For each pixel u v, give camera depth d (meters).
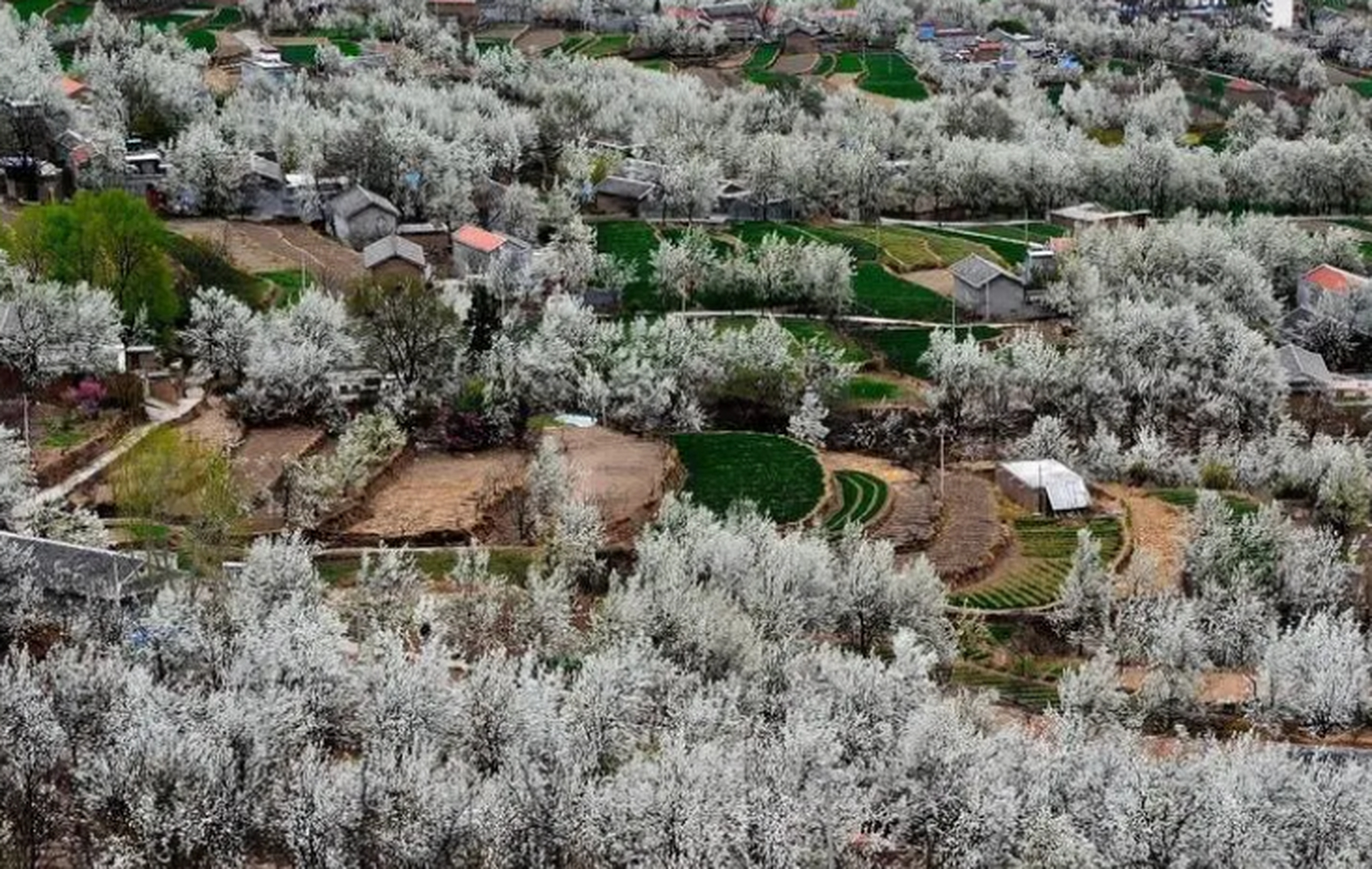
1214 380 182.75
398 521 133.50
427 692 83.25
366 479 138.50
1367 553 142.00
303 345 155.50
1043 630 127.19
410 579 107.75
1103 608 122.50
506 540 133.38
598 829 73.88
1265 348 187.25
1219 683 114.50
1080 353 185.38
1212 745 89.44
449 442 155.25
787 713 87.81
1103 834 79.75
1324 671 105.94
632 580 103.75
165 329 165.88
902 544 139.12
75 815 75.19
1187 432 179.25
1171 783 81.94
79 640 92.12
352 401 159.50
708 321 197.62
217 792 73.62
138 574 102.50
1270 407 181.50
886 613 114.19
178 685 85.44
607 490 142.50
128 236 163.75
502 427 158.12
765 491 148.75
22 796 74.50
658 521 131.38
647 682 87.69
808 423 169.88
